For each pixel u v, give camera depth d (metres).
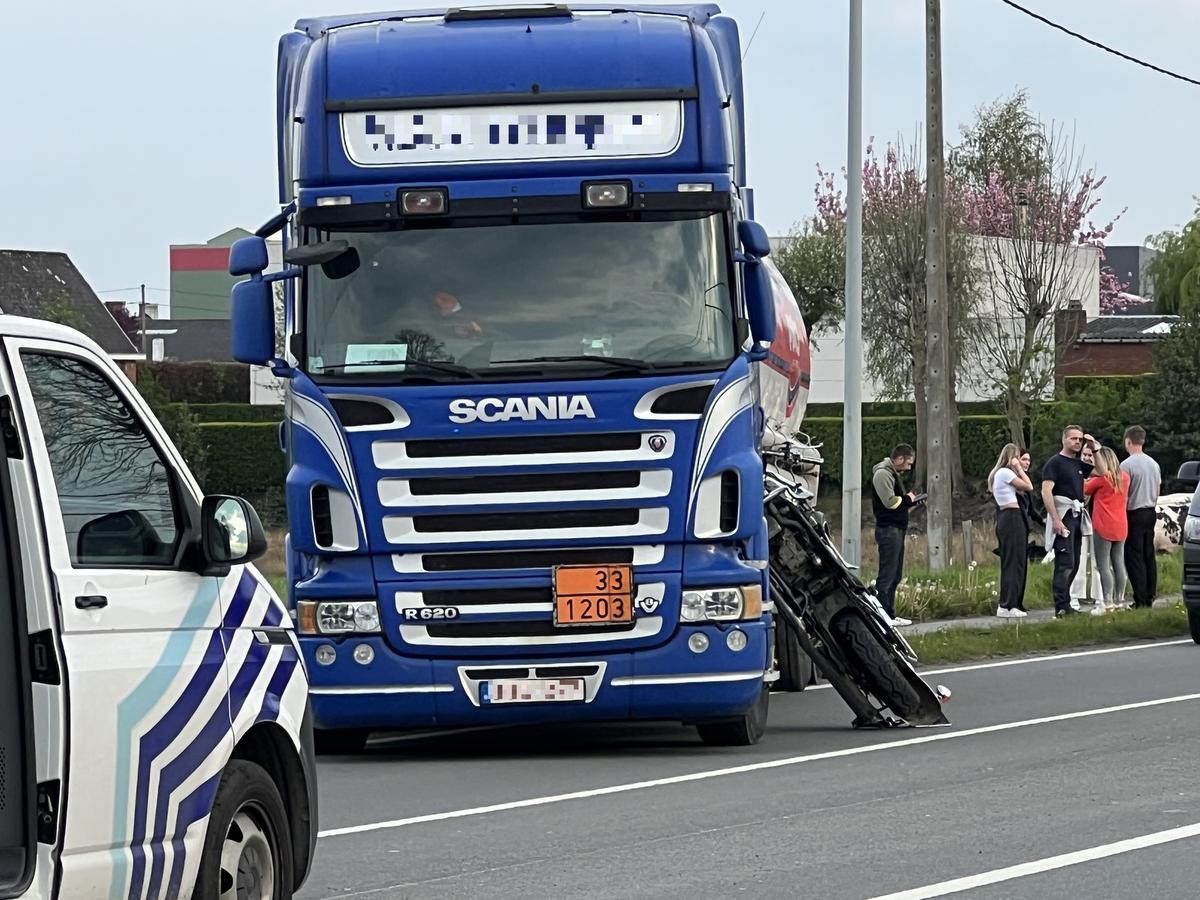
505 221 16.73
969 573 39.19
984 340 89.00
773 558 19.39
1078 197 90.81
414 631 16.55
